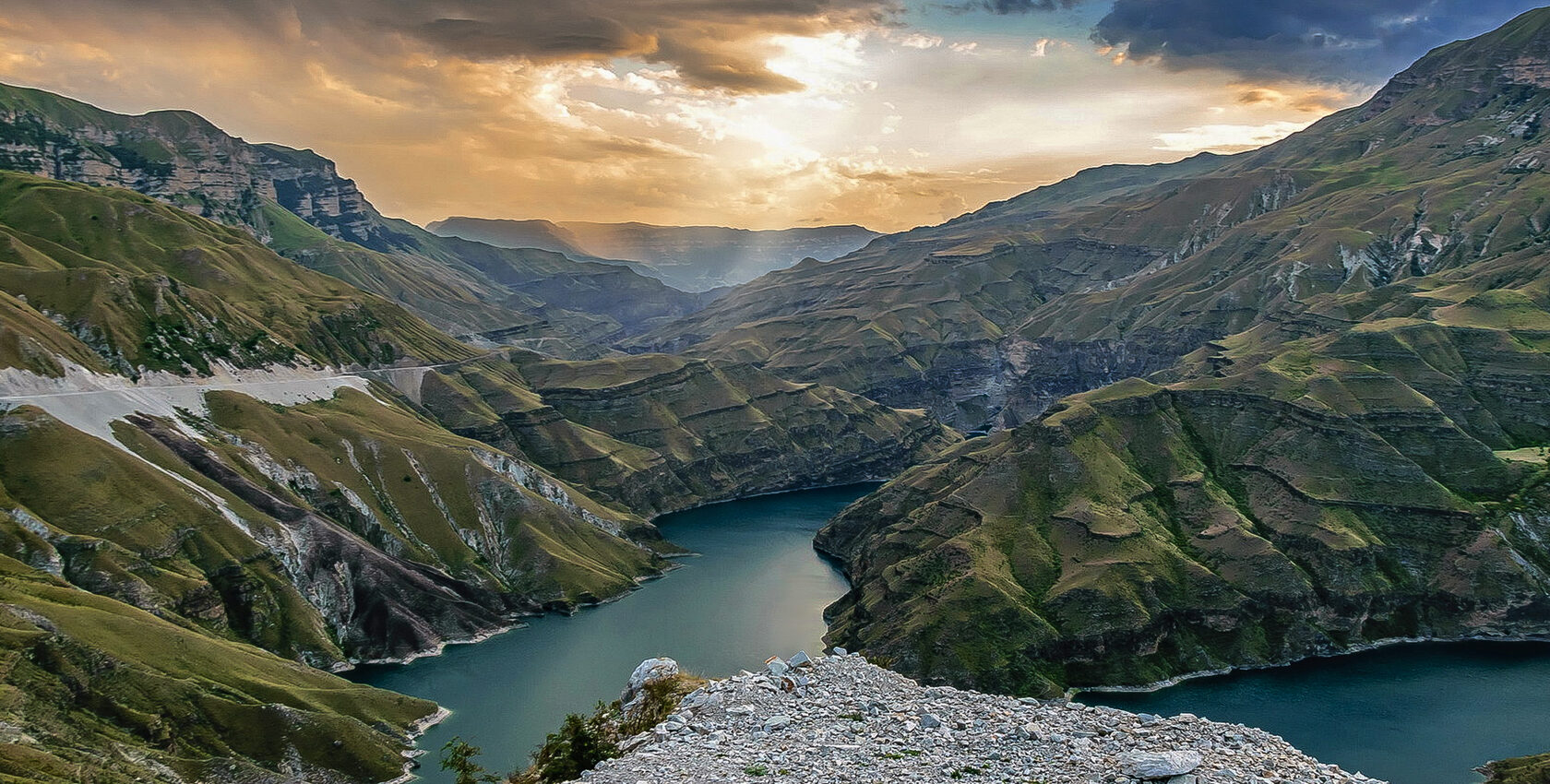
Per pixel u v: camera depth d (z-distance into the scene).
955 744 44.56
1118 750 43.22
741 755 44.34
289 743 155.00
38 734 131.88
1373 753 156.25
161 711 149.75
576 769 50.28
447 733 172.50
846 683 53.88
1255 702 183.75
